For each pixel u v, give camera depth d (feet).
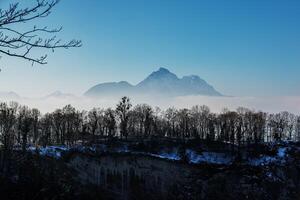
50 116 531.50
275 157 415.23
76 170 349.61
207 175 376.07
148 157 391.24
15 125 380.99
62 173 315.17
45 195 130.00
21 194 123.03
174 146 469.16
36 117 488.85
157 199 362.74
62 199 136.15
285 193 345.92
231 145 479.00
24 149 283.18
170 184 374.22
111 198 349.82
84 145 450.30
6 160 227.20
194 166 388.16
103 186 360.69
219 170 381.40
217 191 356.38
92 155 379.96
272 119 580.30
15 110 442.50
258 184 356.59
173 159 398.62
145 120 573.74
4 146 250.78
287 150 428.56
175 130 593.83
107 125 535.19
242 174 372.17
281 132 561.84
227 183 361.92
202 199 354.74
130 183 378.73
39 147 388.78
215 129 567.18
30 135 463.83
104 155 386.32
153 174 381.40
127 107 532.73
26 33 35.17
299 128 579.07
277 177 365.40
